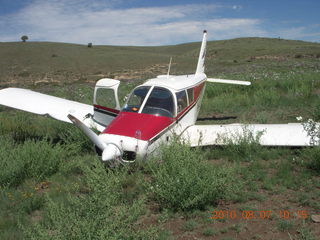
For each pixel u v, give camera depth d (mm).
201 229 3541
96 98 6781
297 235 3322
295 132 6066
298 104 10500
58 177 5121
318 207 3863
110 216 3012
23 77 49156
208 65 55250
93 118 7004
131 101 6004
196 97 7684
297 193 4301
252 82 14633
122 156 4891
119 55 81125
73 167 5434
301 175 4816
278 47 90875
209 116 10273
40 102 7414
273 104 10891
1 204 4199
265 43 117688
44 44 100312
